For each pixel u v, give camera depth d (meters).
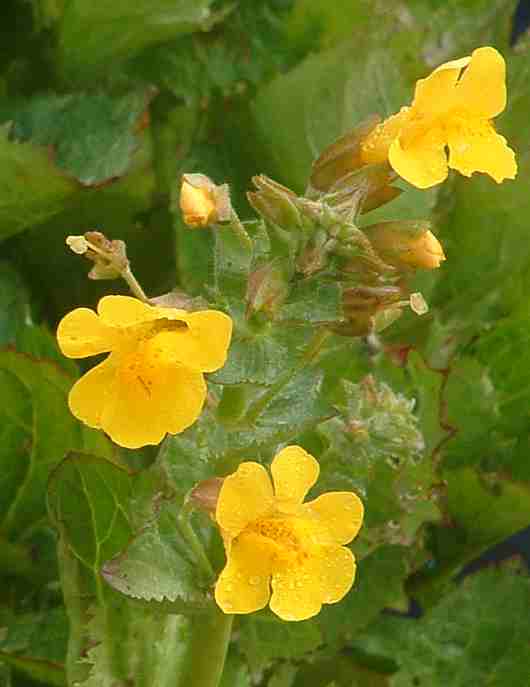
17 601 0.28
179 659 0.23
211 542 0.20
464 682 0.29
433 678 0.29
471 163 0.18
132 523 0.21
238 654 0.27
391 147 0.17
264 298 0.17
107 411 0.16
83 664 0.22
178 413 0.16
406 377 0.28
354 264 0.17
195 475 0.19
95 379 0.16
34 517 0.27
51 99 0.31
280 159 0.31
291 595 0.17
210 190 0.18
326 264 0.17
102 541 0.22
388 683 0.29
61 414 0.26
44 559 0.28
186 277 0.29
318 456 0.24
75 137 0.30
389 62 0.31
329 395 0.26
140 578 0.19
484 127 0.18
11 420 0.26
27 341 0.28
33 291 0.31
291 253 0.17
